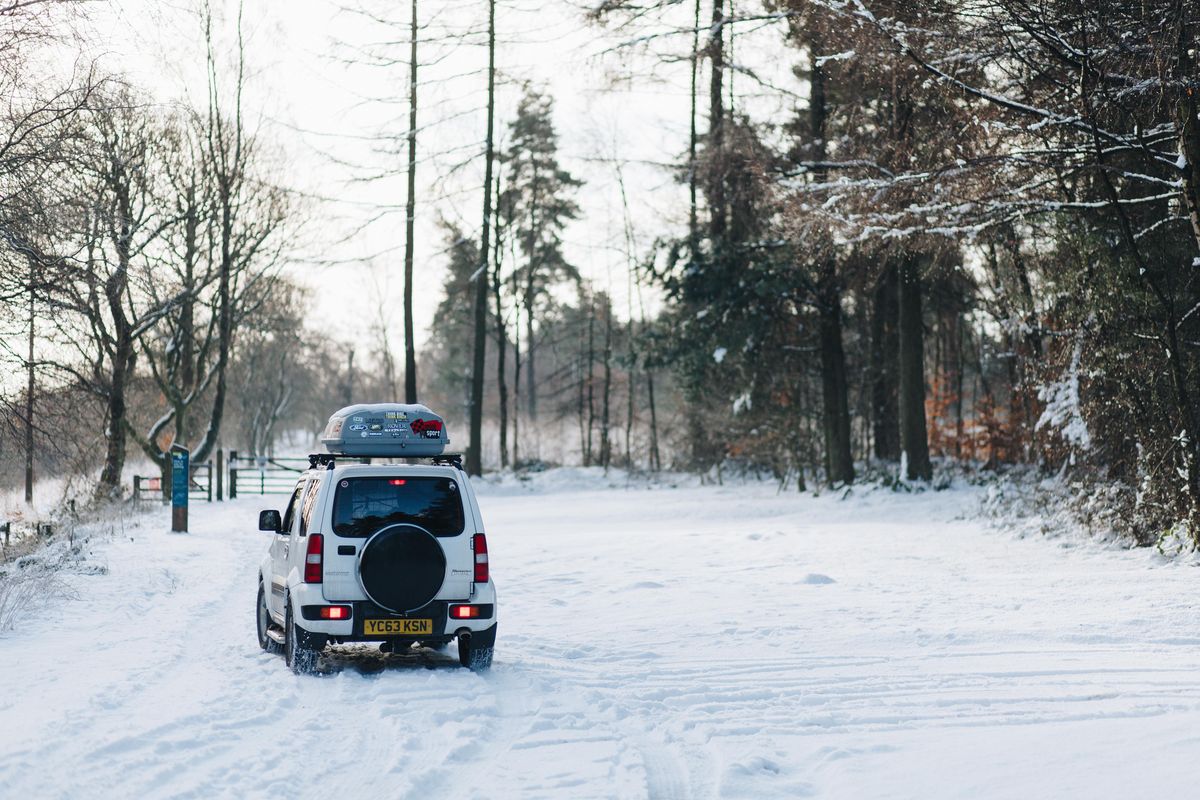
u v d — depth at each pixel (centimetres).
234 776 637
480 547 1010
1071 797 604
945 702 852
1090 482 2044
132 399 3956
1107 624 1177
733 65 2664
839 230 1905
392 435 1070
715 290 3341
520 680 955
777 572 1766
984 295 3125
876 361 3875
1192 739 709
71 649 1070
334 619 970
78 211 1508
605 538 2436
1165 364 1784
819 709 838
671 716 821
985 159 1638
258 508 3256
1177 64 1442
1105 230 1897
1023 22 1528
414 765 672
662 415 5478
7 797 579
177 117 3080
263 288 4497
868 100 2595
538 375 10538
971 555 1878
